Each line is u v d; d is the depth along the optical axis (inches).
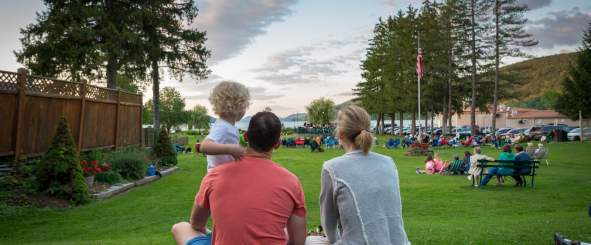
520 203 440.1
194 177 710.5
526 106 6230.3
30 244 280.8
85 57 1019.9
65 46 1022.4
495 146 1599.4
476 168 578.2
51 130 561.9
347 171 123.3
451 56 2315.5
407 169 909.2
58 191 437.7
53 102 563.8
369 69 2871.6
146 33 1141.1
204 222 126.0
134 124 916.0
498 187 562.6
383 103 2704.2
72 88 612.1
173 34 1205.1
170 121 3366.1
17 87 491.2
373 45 2947.8
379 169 125.1
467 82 2380.7
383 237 118.0
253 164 112.6
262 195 108.2
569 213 370.6
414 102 2329.0
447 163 796.0
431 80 2293.3
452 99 2524.6
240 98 136.3
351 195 120.3
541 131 2327.8
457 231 274.5
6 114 476.7
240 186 109.3
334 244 123.9
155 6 1121.4
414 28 2345.0
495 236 254.1
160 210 417.4
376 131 3334.2
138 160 624.7
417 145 1378.0
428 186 580.4
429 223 330.0
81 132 632.4
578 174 726.5
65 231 331.9
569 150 1352.1
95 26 1053.8
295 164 1041.5
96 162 549.3
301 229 114.1
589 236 249.1
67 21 1019.9
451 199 469.7
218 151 115.6
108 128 756.6
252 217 106.4
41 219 372.2
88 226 349.1
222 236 107.8
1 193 421.1
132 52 1074.1
